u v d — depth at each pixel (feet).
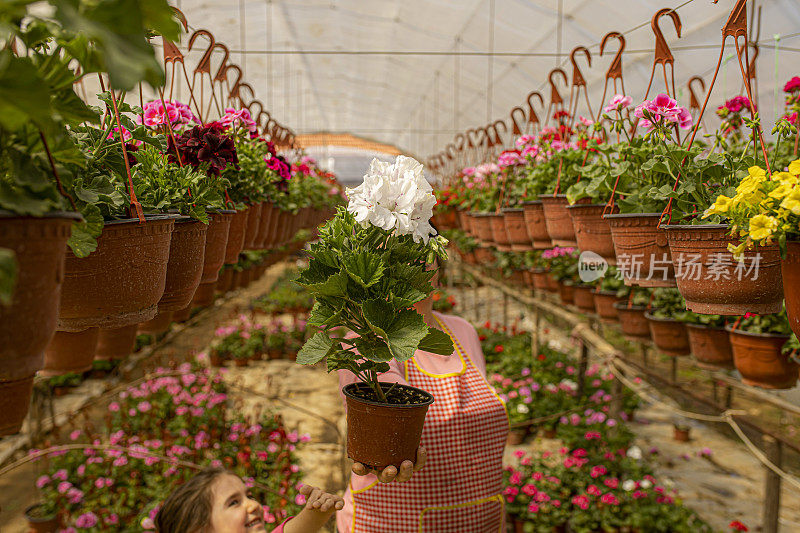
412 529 6.48
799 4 12.58
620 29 17.93
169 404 19.93
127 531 13.41
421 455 4.49
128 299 4.04
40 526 13.71
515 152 12.70
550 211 8.95
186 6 24.30
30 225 2.55
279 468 15.28
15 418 3.16
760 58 14.84
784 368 8.22
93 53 2.76
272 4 26.30
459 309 40.01
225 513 5.70
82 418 19.90
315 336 4.14
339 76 42.32
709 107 18.25
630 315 11.44
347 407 4.60
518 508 14.37
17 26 2.61
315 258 4.13
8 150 2.69
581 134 9.21
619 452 15.89
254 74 39.11
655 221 5.95
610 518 13.80
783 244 4.08
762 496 17.66
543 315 30.17
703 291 5.14
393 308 3.89
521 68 26.99
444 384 6.66
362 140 66.85
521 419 19.90
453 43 28.14
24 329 2.61
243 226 7.97
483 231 14.84
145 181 4.90
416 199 4.33
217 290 11.07
